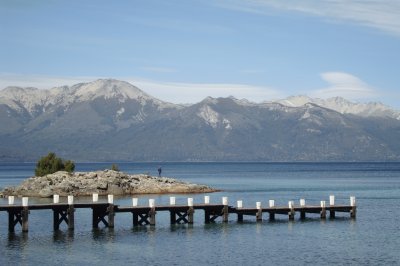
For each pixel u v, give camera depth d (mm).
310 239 85938
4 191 168750
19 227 95938
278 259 73500
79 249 78000
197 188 184250
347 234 90250
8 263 70500
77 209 122062
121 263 70750
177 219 100500
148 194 174000
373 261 72812
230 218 106750
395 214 115188
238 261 72312
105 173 177625
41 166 187875
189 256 74625
